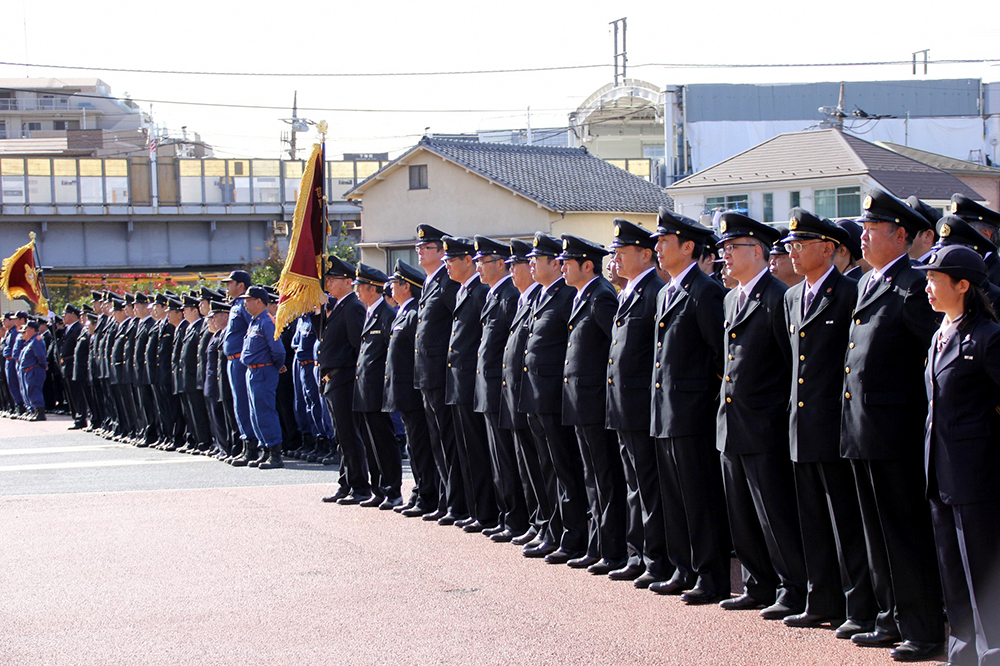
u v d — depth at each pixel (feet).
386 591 26.96
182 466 50.26
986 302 19.57
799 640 22.33
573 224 116.37
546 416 29.94
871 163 100.68
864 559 22.59
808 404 22.71
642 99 181.27
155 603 26.37
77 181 175.01
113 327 66.59
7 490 43.70
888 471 21.38
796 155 106.93
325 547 31.91
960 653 20.21
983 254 24.52
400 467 38.60
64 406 89.35
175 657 22.45
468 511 34.88
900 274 21.61
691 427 25.46
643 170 174.70
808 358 22.75
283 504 39.17
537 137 223.51
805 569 23.88
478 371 33.09
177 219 179.83
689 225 25.96
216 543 32.68
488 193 119.75
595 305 28.84
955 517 19.92
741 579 28.43
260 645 23.06
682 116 156.04
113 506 39.37
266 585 27.78
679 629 23.25
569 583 27.48
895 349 21.33
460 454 34.45
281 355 48.73
